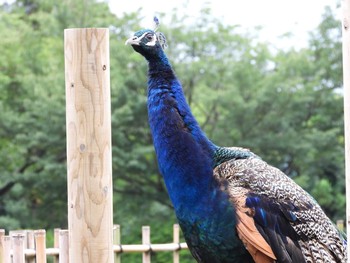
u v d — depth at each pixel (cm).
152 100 690
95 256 598
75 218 601
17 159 2359
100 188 600
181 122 681
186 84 2267
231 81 2239
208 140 693
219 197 661
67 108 608
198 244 677
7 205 2294
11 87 2408
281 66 2283
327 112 2380
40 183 2239
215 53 2280
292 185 688
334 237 681
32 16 2512
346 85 546
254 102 2173
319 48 2405
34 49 2408
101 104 601
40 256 786
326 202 2250
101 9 2425
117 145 2181
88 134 599
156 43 696
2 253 789
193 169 668
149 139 2255
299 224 669
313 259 664
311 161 2269
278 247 659
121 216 2262
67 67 605
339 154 2286
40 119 2222
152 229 2212
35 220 2303
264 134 2208
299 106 2248
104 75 602
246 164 687
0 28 2455
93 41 599
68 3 2369
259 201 661
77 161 601
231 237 659
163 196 2277
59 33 2388
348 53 546
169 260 2014
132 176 2253
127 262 1977
